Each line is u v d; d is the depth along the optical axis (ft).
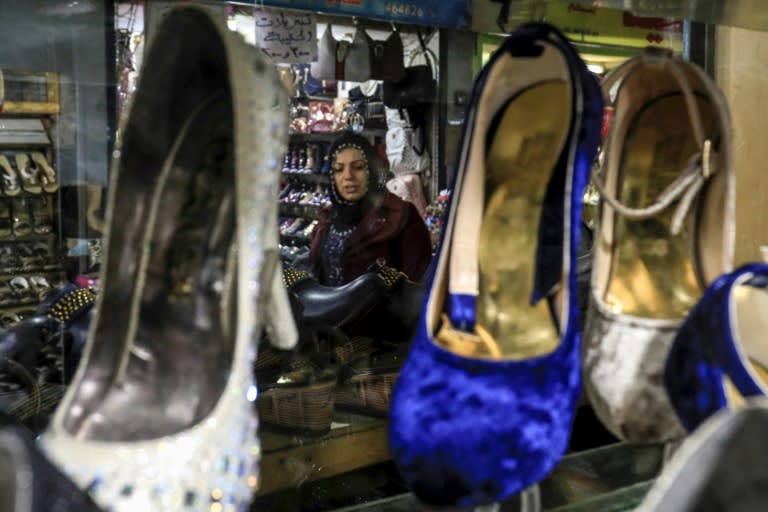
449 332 2.04
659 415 1.93
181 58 1.61
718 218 2.09
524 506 2.01
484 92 1.97
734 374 1.68
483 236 2.10
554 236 2.01
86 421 1.56
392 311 2.46
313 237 2.74
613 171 2.17
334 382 2.28
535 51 1.92
